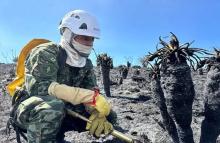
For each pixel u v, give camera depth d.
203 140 1.12
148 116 1.96
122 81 3.33
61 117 1.11
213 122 1.11
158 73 1.15
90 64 1.33
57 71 1.21
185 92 1.06
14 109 1.21
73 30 1.19
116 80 3.56
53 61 1.17
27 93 1.21
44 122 1.09
